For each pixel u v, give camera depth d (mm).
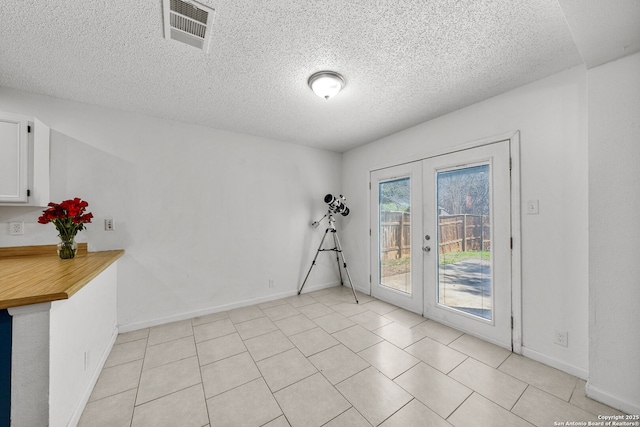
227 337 2264
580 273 1688
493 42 1500
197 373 1751
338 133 3094
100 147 2283
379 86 2000
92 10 1245
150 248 2496
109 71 1774
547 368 1787
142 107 2336
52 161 2092
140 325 2424
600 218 1463
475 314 2291
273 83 1951
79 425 1317
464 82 1939
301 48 1555
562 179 1770
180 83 1942
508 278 2047
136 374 1736
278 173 3357
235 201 3008
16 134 1764
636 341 1344
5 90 1963
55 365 1144
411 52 1599
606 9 1058
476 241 2287
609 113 1435
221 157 2920
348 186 3834
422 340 2205
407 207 2949
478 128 2252
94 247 2238
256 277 3148
